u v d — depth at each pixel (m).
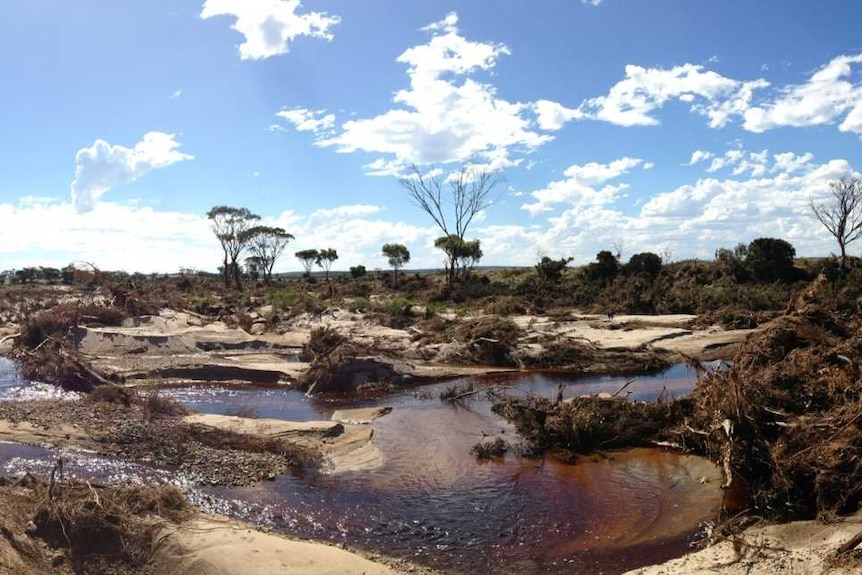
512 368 24.75
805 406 11.50
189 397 19.80
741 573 7.76
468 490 11.55
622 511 10.59
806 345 14.30
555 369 24.41
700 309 37.25
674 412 14.32
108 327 30.81
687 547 9.24
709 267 47.94
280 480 11.95
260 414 17.48
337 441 14.38
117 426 14.22
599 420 14.22
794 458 10.01
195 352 27.05
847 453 9.55
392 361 22.64
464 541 9.48
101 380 20.22
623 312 38.88
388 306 37.41
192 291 51.34
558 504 10.91
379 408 17.89
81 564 7.91
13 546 7.58
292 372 22.52
